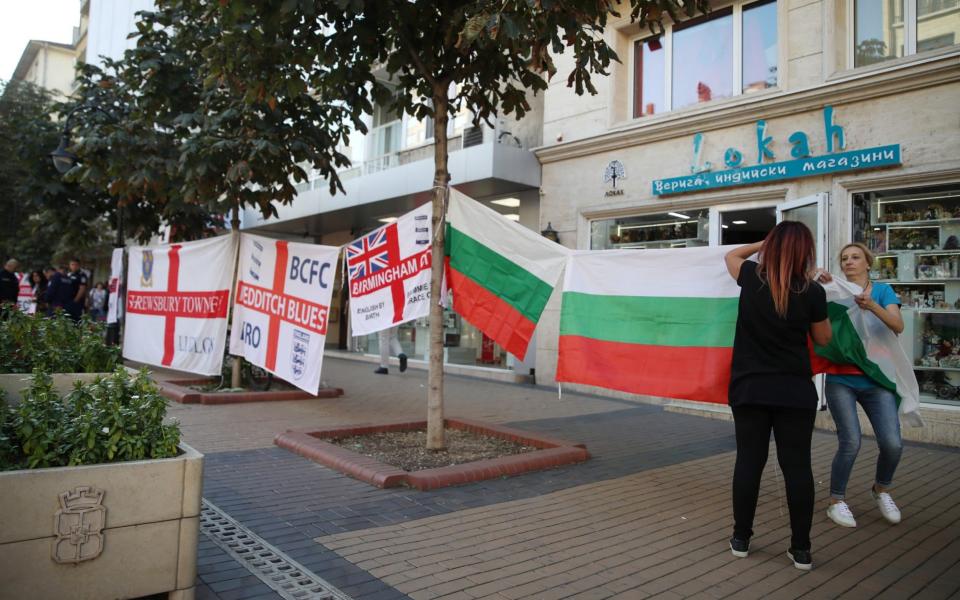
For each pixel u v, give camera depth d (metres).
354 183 15.66
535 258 6.02
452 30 5.56
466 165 12.45
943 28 8.18
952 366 7.85
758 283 3.78
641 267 5.35
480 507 4.73
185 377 11.33
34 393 3.27
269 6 5.31
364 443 6.61
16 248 25.09
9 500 2.60
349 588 3.31
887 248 8.40
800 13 9.20
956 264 7.86
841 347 4.45
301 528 4.18
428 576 3.49
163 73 9.29
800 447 3.71
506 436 6.88
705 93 10.71
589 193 11.76
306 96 8.73
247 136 8.38
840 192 8.65
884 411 4.55
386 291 6.86
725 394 4.84
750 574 3.63
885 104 8.27
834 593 3.41
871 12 8.76
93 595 2.77
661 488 5.40
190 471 3.02
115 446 2.98
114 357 5.61
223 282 9.52
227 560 3.62
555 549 3.94
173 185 9.99
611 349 5.42
